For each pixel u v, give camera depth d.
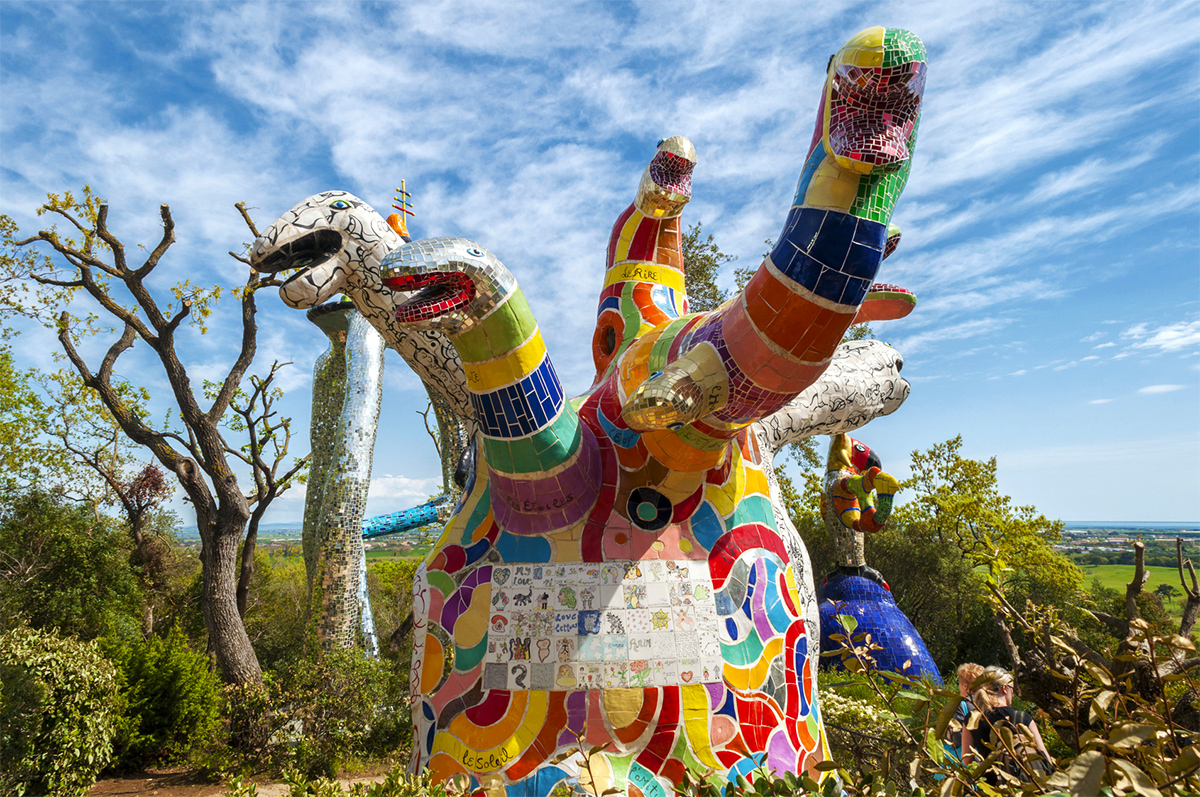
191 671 11.48
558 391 3.84
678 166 5.07
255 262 4.95
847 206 3.13
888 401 6.02
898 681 2.62
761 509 4.54
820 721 4.34
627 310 5.14
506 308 3.55
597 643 3.80
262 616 21.30
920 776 2.44
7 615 16.09
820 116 3.30
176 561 24.05
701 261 18.89
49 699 8.67
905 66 2.98
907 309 5.25
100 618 18.58
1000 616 4.51
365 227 4.98
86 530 20.41
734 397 3.49
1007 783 2.14
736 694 3.86
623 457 4.25
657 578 3.97
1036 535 21.17
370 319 5.25
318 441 16.06
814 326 3.21
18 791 8.18
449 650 4.02
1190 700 3.09
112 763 10.07
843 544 13.09
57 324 13.57
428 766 3.82
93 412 21.50
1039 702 4.25
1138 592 4.00
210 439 13.16
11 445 20.64
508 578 4.03
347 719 10.85
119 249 12.83
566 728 3.67
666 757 3.64
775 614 4.20
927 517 22.03
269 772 10.27
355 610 14.01
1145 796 1.61
